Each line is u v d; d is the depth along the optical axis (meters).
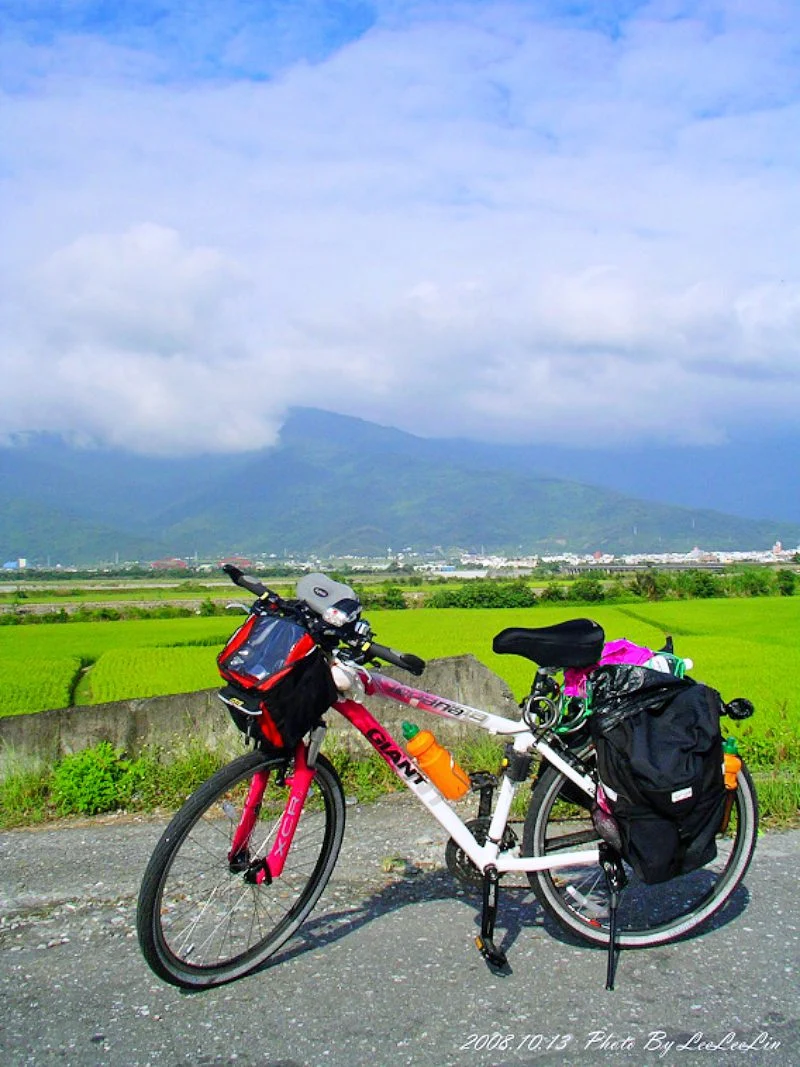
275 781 3.61
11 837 4.79
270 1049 2.71
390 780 5.50
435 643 26.83
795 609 43.12
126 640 34.16
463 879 3.48
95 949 3.39
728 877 3.49
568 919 3.39
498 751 5.86
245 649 3.06
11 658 25.92
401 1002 2.97
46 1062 2.66
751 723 9.64
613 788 3.17
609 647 3.48
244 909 3.31
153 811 5.23
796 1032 2.78
